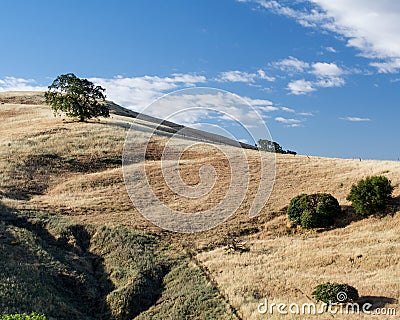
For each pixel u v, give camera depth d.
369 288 26.05
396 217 37.06
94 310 28.64
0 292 25.81
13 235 33.12
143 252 33.53
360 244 33.34
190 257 33.47
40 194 45.22
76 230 36.41
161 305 28.17
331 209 38.59
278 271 30.12
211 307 26.78
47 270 30.06
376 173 46.88
